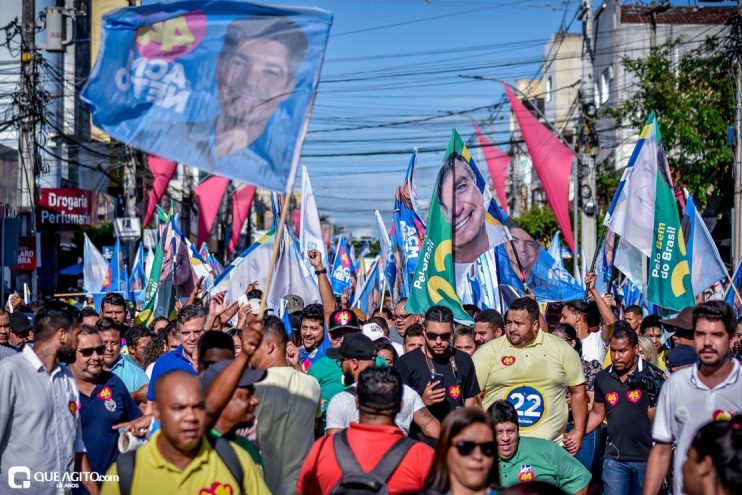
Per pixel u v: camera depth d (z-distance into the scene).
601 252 12.88
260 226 67.50
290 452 5.95
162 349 8.53
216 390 4.68
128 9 5.50
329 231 58.31
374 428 5.05
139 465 4.45
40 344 5.71
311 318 8.87
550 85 52.62
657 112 23.83
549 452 6.50
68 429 5.75
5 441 5.51
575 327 10.27
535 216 38.34
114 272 18.53
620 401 7.89
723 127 22.14
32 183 22.08
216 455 4.51
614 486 7.91
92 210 28.64
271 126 5.41
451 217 9.84
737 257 17.02
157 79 5.48
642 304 13.58
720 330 5.39
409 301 9.77
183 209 43.47
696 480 3.60
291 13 5.49
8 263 15.93
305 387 6.06
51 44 20.80
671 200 9.81
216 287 11.41
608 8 37.41
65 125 33.91
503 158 41.34
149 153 5.41
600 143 36.81
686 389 5.50
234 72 5.47
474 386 7.28
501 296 12.62
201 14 5.52
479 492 4.20
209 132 5.41
